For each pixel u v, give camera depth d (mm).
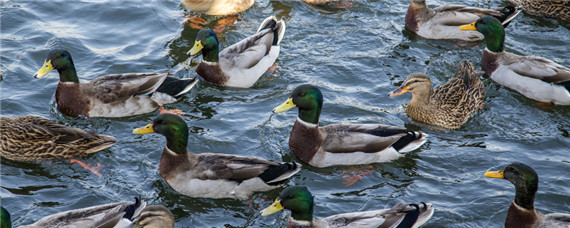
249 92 14539
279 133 13031
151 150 12297
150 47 16031
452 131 13281
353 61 15703
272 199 11109
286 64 15578
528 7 17859
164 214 9602
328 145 11867
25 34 15977
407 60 15805
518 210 10070
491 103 14273
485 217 10742
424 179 11742
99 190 11148
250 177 10945
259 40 15047
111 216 9328
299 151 12094
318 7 18078
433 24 16609
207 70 14594
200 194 11016
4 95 13711
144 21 17094
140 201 9961
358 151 11875
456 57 15961
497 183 11594
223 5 17234
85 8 17375
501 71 14883
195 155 11180
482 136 13117
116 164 11852
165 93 13633
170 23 17109
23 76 14414
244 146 12570
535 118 13812
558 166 12078
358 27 17172
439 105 13414
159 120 10914
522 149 12641
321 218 10695
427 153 12453
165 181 11305
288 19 17406
